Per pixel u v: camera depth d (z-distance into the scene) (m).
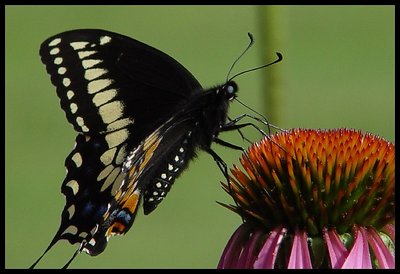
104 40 0.82
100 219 0.81
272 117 0.93
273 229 0.81
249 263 0.81
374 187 0.81
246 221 0.82
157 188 0.82
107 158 0.83
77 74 0.82
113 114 0.83
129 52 0.83
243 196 0.82
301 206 0.80
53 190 1.31
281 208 0.81
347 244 0.80
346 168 0.81
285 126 0.93
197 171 1.30
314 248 0.80
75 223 0.82
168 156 0.82
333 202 0.80
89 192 0.83
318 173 0.81
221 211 1.24
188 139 0.82
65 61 0.82
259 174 0.82
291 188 0.81
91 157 0.83
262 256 0.80
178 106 0.83
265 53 0.93
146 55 0.83
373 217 0.81
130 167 0.80
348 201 0.81
